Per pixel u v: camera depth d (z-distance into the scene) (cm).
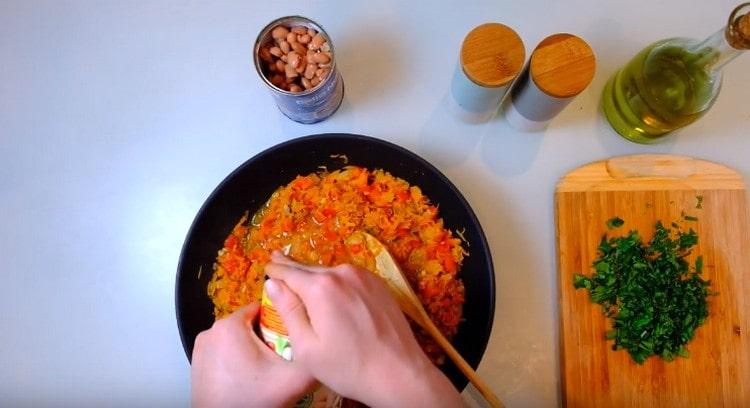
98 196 54
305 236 50
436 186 48
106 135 54
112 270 53
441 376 32
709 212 49
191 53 55
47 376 52
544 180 52
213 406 34
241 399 34
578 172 50
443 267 49
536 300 51
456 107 51
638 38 52
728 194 49
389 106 53
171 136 54
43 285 53
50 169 54
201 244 48
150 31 55
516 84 48
